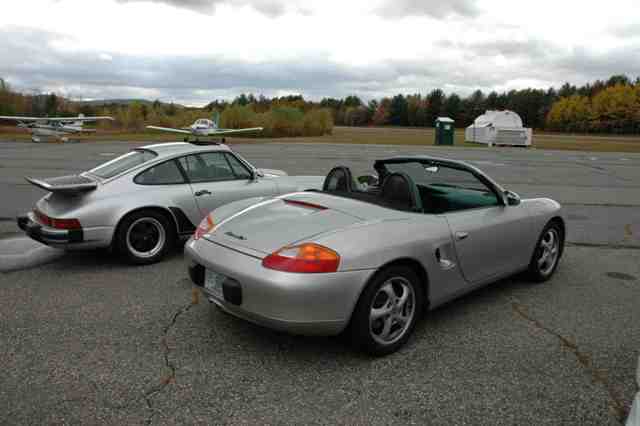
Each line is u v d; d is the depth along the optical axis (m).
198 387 2.73
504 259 4.06
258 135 49.41
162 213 5.15
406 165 4.45
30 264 5.07
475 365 3.05
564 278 4.89
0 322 3.58
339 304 2.81
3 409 2.48
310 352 3.18
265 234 3.12
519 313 3.93
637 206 9.72
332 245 2.87
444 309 4.01
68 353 3.11
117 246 4.89
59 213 4.63
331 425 2.41
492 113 42.59
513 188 12.30
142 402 2.57
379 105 129.75
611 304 4.17
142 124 57.19
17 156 18.92
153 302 4.02
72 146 26.00
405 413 2.52
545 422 2.47
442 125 35.47
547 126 103.62
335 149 27.45
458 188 4.10
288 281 2.72
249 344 3.28
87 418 2.42
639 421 1.77
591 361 3.13
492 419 2.48
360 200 3.59
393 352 3.18
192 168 5.46
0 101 64.69
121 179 4.99
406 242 3.12
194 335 3.41
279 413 2.50
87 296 4.14
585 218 8.34
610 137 70.62
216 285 3.12
